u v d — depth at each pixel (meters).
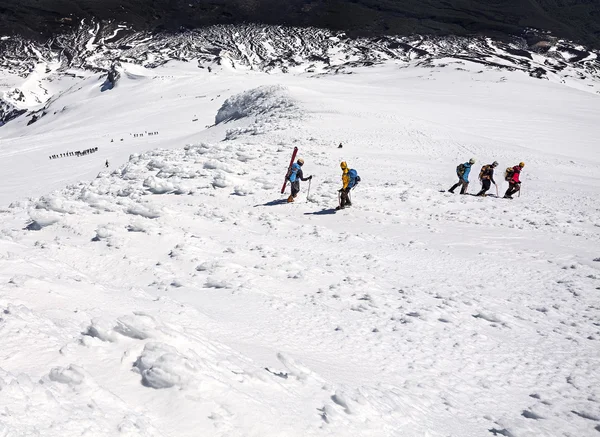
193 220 13.69
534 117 77.62
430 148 35.53
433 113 71.19
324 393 4.15
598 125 73.81
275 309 7.07
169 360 3.50
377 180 22.58
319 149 31.47
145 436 2.86
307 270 9.36
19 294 5.18
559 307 8.38
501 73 165.50
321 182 21.12
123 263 9.24
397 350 6.13
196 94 154.38
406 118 48.06
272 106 54.03
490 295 8.92
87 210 13.53
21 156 73.44
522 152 37.25
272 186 19.84
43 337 3.86
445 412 4.70
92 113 162.75
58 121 160.38
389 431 3.85
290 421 3.45
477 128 61.69
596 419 4.90
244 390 3.67
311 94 58.75
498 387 5.50
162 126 98.88
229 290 7.82
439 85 145.62
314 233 13.31
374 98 82.69
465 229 14.62
